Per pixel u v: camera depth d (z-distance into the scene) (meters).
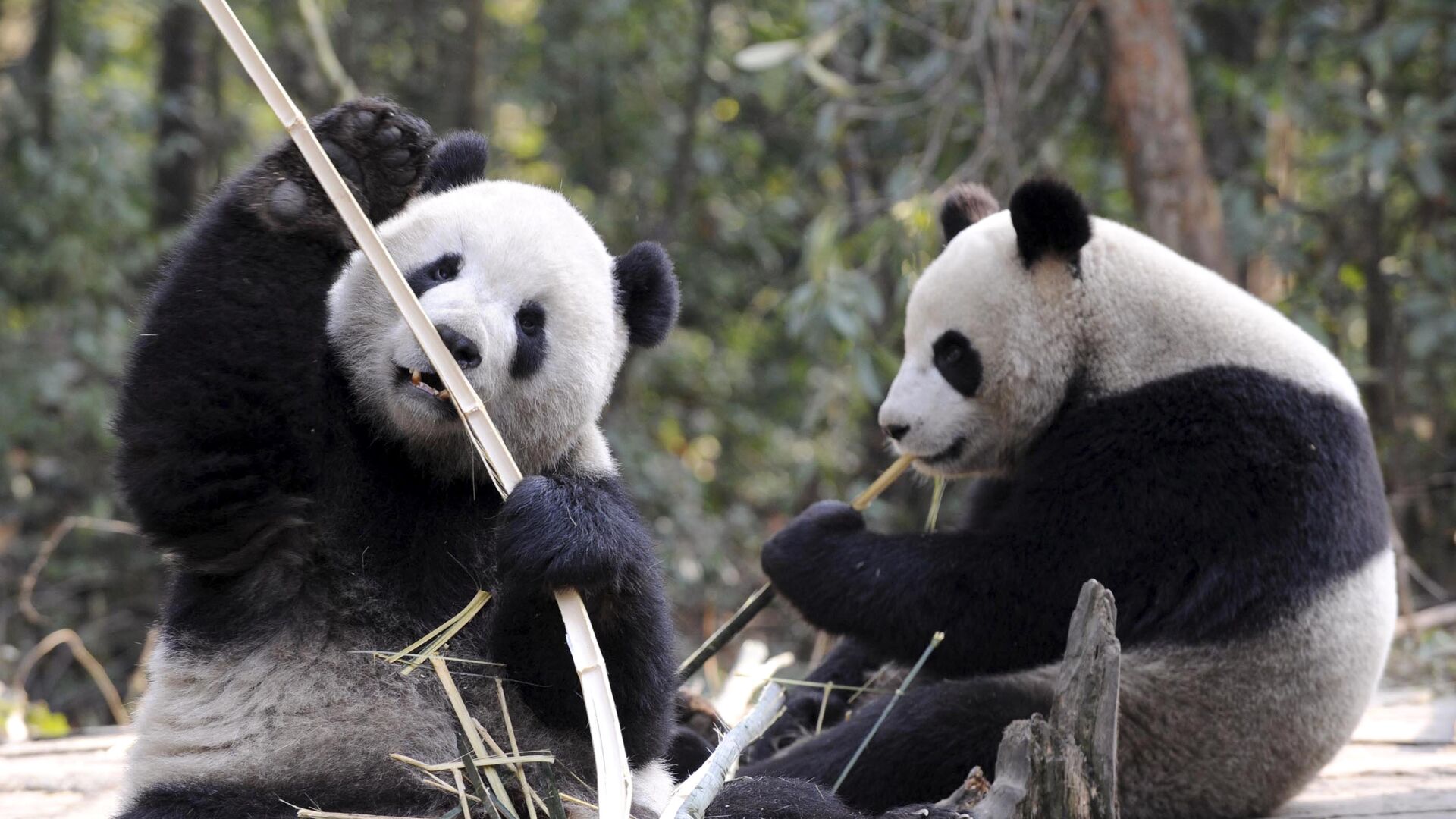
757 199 29.59
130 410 6.85
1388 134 18.00
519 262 7.62
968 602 9.67
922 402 10.69
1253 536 9.34
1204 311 10.09
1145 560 9.47
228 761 6.83
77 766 11.05
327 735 6.91
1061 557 9.60
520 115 31.81
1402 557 16.61
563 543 6.67
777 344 30.27
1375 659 9.59
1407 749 11.46
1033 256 10.38
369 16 28.78
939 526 22.44
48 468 23.34
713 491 28.83
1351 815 9.29
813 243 17.61
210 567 6.96
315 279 6.99
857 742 9.26
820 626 10.15
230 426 6.77
